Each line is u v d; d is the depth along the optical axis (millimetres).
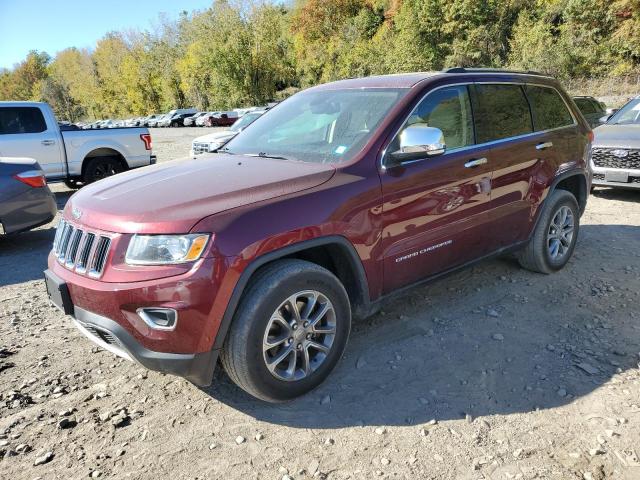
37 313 4441
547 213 4500
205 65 60906
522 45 41688
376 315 3992
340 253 3098
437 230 3529
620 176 7574
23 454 2598
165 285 2479
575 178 5051
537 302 4168
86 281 2688
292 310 2822
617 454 2459
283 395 2859
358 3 67875
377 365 3301
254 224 2639
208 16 57000
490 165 3846
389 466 2432
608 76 37156
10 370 3416
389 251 3250
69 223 3014
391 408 2869
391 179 3205
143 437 2699
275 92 59844
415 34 47000
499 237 4098
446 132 3639
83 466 2502
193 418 2844
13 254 6508
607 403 2840
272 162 3361
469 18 45438
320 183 2965
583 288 4434
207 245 2516
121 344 2617
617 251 5406
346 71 54656
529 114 4391
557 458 2449
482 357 3363
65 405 3004
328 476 2383
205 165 3455
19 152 9969
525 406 2850
